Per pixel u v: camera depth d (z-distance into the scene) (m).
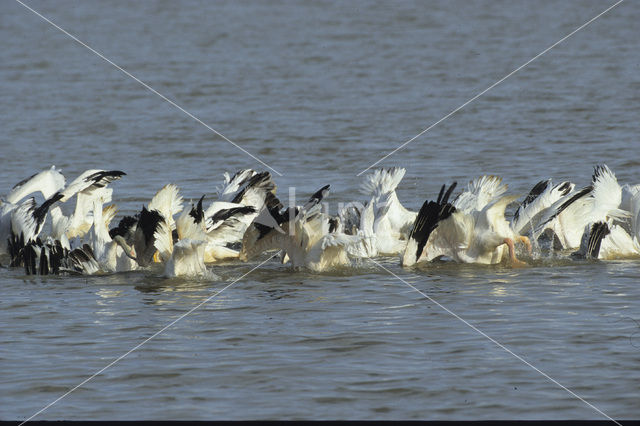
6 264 34.53
